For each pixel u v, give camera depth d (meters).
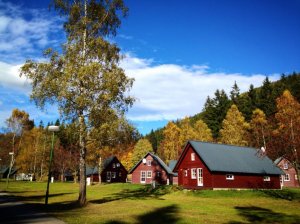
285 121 48.16
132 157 112.81
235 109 78.06
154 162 70.06
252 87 100.00
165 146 95.12
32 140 85.25
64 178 101.62
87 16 27.17
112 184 60.41
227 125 76.06
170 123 95.69
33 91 24.16
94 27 26.78
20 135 76.75
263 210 24.33
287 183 64.75
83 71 23.56
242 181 44.25
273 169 48.22
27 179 101.62
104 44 25.83
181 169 47.75
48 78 23.98
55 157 84.75
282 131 38.53
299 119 41.25
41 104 24.33
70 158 80.88
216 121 97.50
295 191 43.28
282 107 57.06
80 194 25.03
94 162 66.12
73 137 25.39
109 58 26.69
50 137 85.94
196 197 35.50
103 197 35.81
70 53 25.19
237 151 49.03
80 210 21.97
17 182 79.50
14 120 74.56
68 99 23.97
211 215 20.36
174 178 69.88
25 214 18.97
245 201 31.73
